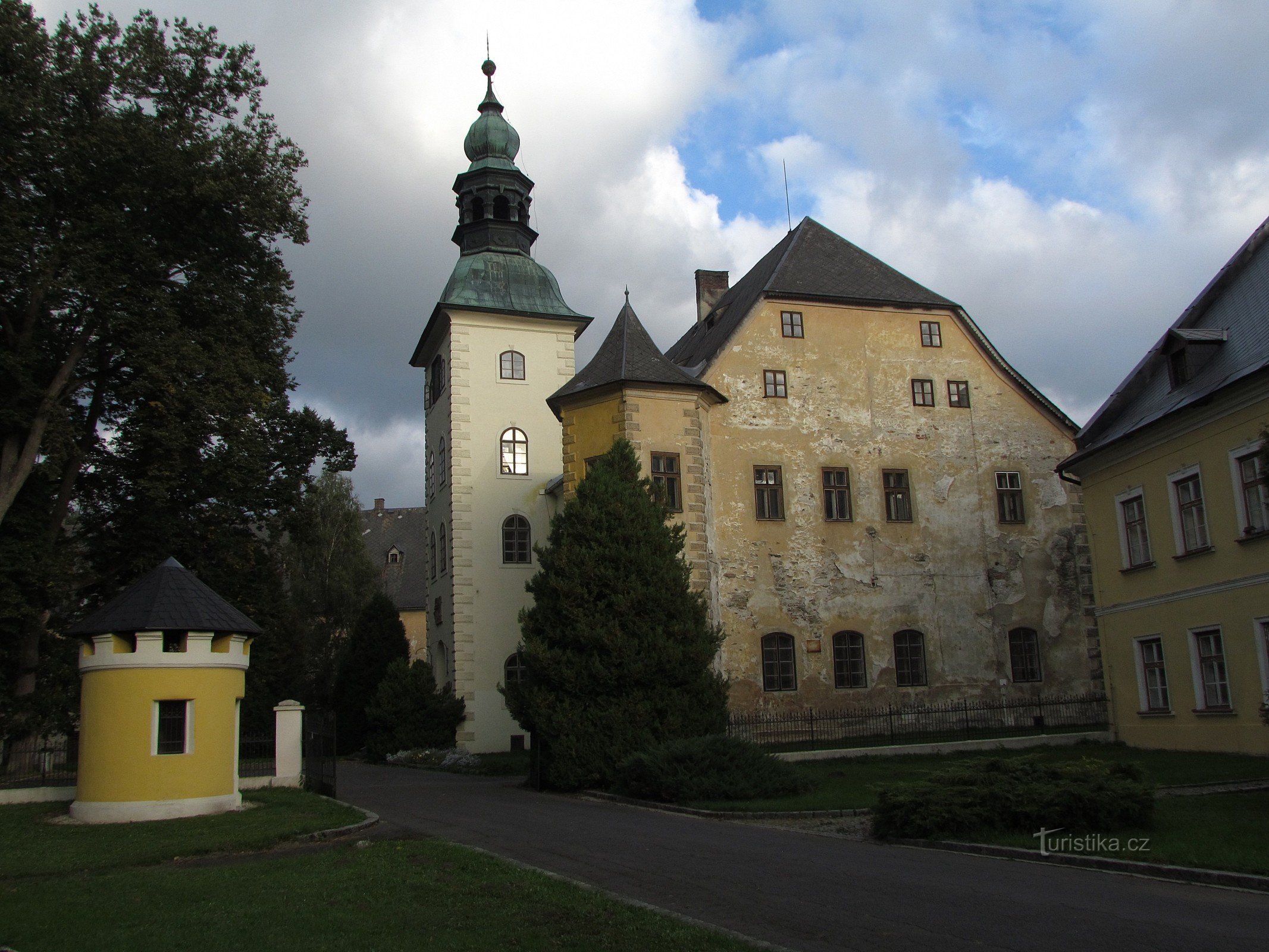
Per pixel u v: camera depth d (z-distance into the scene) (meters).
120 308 24.72
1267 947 7.36
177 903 9.84
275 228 27.14
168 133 25.50
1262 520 20.06
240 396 25.73
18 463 24.34
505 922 8.47
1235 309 22.67
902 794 13.16
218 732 17.55
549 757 20.94
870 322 31.56
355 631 40.84
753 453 29.53
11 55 23.72
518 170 40.53
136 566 26.70
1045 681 30.53
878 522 30.25
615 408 26.17
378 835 14.59
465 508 36.56
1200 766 18.98
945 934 7.95
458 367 37.50
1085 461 25.67
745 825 15.14
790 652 28.64
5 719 23.27
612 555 21.31
